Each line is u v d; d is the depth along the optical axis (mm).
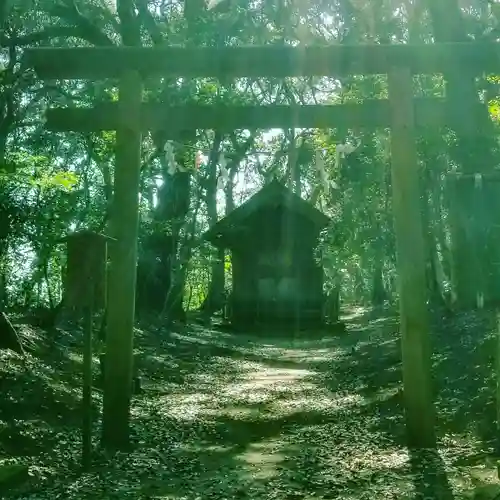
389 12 16484
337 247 27500
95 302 7371
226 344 23281
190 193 26078
